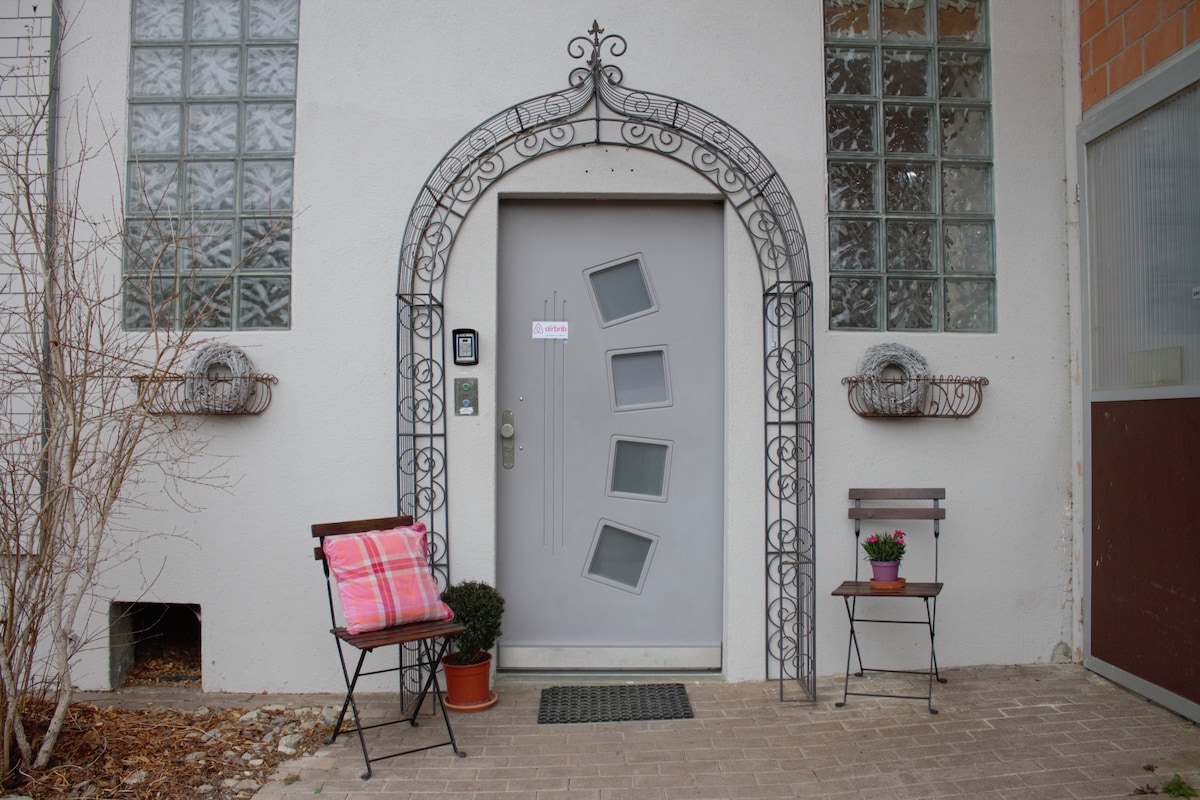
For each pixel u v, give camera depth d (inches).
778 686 156.7
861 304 163.6
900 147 166.1
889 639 161.0
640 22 160.7
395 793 117.0
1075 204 163.6
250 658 155.5
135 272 158.1
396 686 156.1
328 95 158.7
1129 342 149.9
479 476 157.8
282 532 155.9
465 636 144.8
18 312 142.0
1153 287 144.1
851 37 165.9
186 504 155.4
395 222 158.4
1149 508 143.6
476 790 117.8
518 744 132.8
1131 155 149.7
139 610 160.1
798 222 159.8
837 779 120.0
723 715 143.6
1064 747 128.6
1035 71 166.7
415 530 139.5
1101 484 155.9
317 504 156.3
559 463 164.1
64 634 123.3
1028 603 163.2
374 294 157.9
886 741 132.0
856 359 161.5
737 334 160.2
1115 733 133.0
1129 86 149.3
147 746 130.3
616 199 163.6
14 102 155.9
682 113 159.8
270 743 133.3
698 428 165.0
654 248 165.2
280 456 156.3
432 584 135.5
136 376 137.7
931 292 165.0
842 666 160.1
